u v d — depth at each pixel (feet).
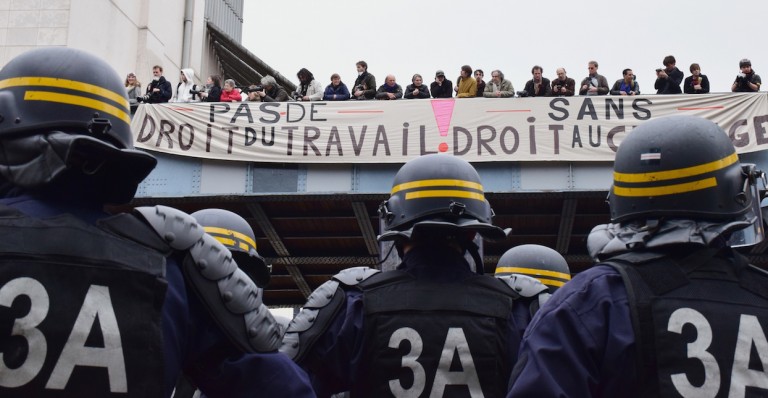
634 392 8.41
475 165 43.78
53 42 59.57
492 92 45.62
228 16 98.22
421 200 13.14
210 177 44.52
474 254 13.55
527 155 42.93
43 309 7.30
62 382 7.21
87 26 62.18
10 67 8.45
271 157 44.06
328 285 12.87
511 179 43.37
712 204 9.11
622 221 9.51
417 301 12.23
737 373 8.27
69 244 7.62
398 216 13.28
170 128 44.47
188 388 14.65
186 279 8.36
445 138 43.45
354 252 52.42
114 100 8.57
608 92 45.11
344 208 46.14
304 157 43.91
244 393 8.57
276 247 50.96
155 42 72.38
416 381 11.85
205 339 8.48
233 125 44.42
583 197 43.34
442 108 43.80
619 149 9.72
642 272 8.75
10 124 8.11
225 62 91.25
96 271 7.63
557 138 43.01
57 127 8.18
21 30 59.88
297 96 47.65
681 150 9.17
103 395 7.34
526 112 43.37
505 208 46.34
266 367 8.62
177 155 44.45
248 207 45.19
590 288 8.73
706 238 8.95
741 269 8.94
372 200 43.96
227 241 17.17
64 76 8.32
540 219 47.50
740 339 8.41
